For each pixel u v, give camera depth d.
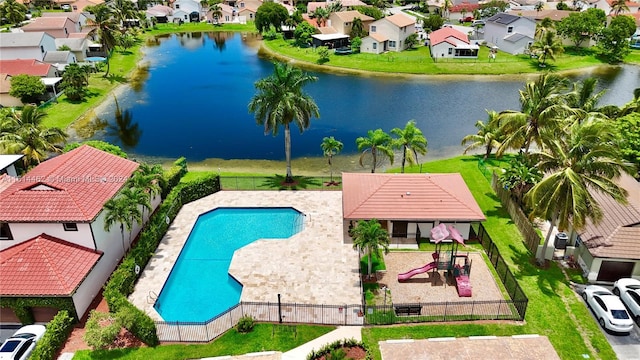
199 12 181.75
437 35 117.44
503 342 27.78
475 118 74.00
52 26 113.75
